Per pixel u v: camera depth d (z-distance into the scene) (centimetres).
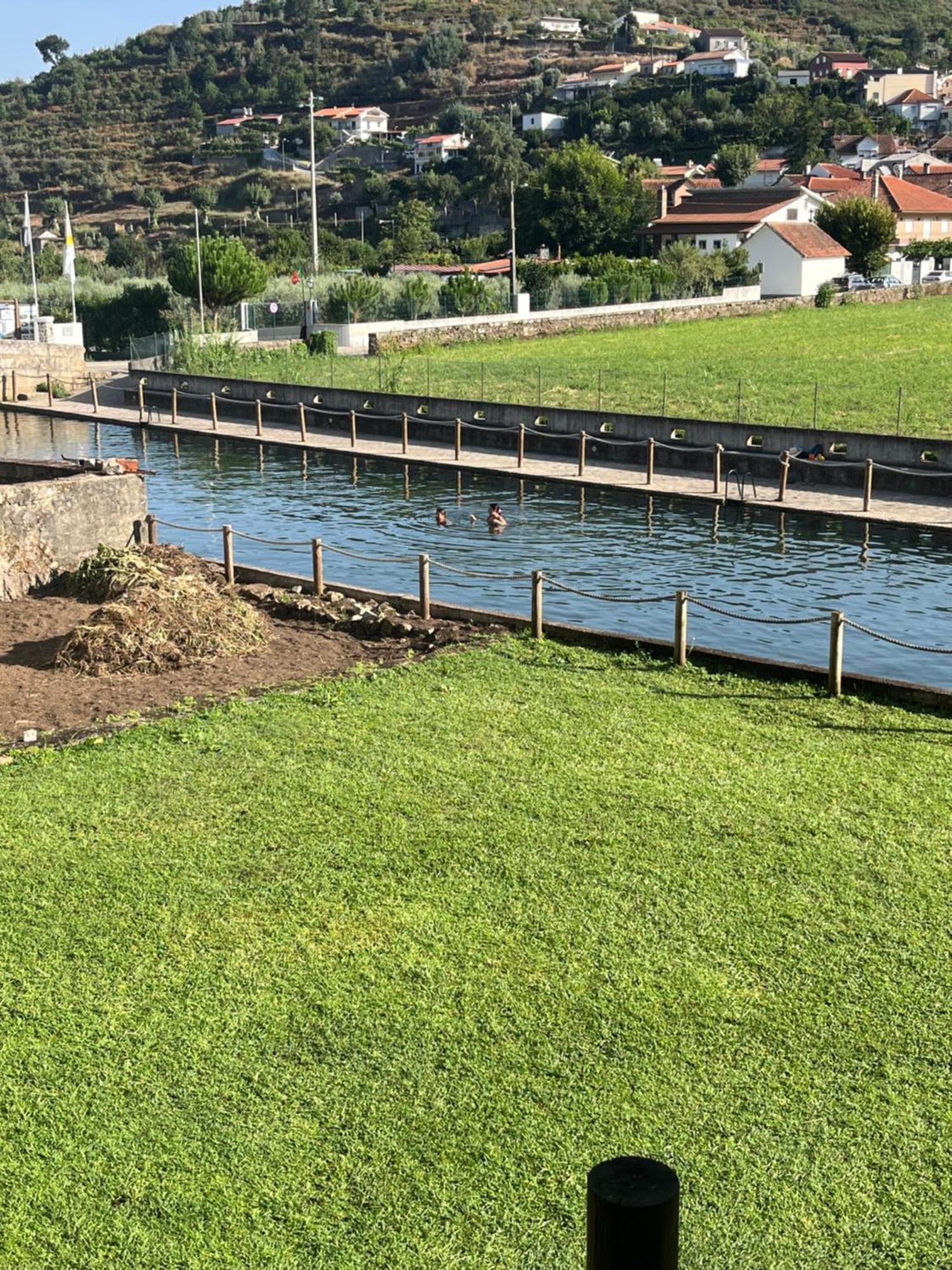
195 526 3391
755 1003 994
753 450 3850
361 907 1145
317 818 1331
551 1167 820
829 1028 960
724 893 1163
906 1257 744
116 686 1819
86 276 10756
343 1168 820
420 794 1390
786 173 15100
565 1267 740
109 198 18938
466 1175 814
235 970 1045
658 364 5875
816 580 2725
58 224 17262
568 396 4941
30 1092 895
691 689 1750
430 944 1083
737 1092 890
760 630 2347
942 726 1588
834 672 1708
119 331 7750
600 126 19300
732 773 1438
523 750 1520
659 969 1041
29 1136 850
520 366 5869
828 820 1313
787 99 18362
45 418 5666
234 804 1371
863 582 2703
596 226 11806
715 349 6488
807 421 4203
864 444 3622
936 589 2633
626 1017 975
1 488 2381
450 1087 898
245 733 1590
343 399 4981
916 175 15162
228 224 17162
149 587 2069
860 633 2325
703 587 2680
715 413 4422
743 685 1766
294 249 11369
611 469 3988
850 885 1177
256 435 4841
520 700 1705
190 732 1594
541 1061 925
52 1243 761
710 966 1045
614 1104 878
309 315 7125
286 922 1122
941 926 1102
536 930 1104
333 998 1005
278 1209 787
